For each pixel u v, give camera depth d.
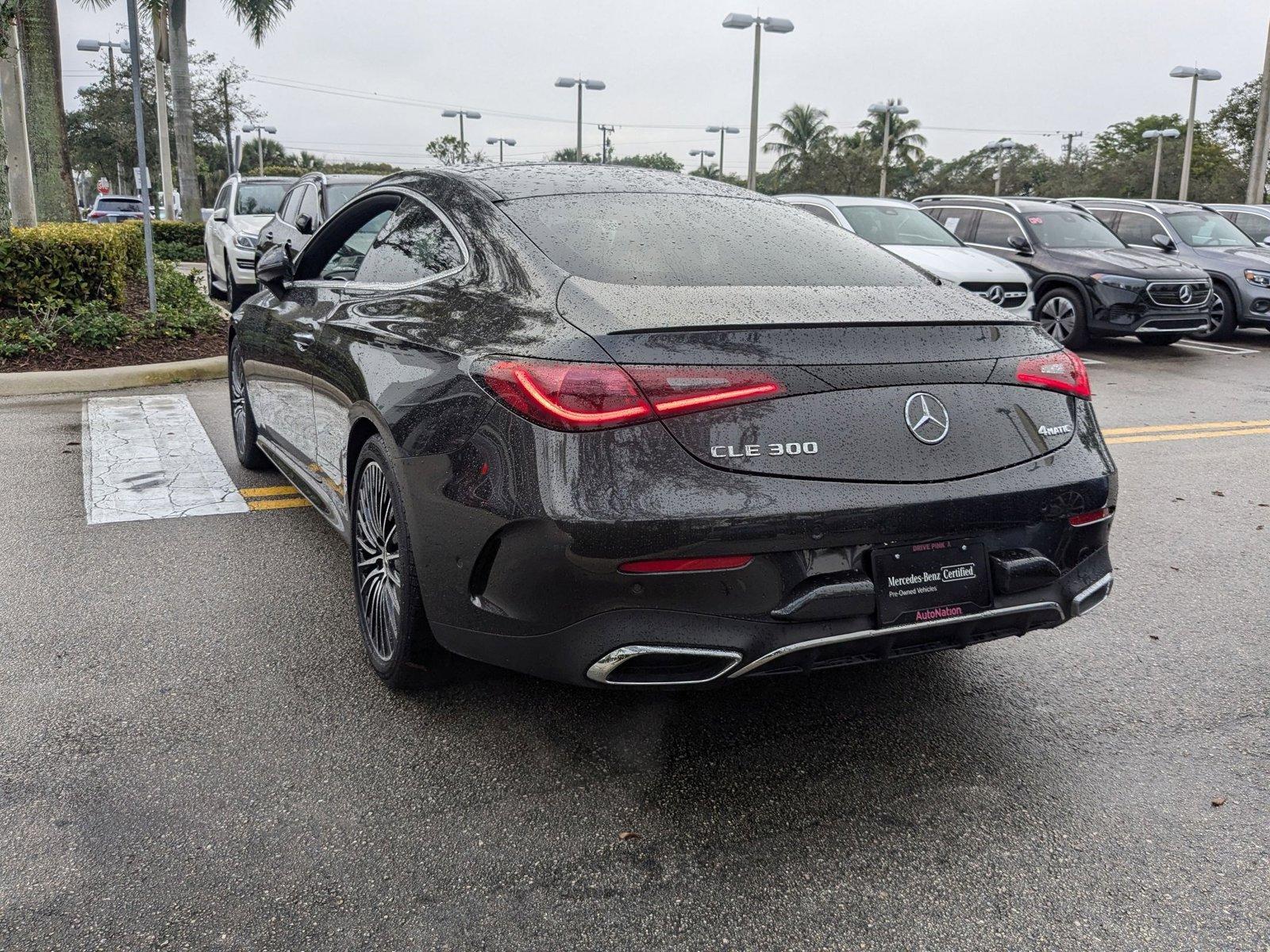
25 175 15.48
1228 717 3.19
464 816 2.61
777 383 2.49
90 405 7.69
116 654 3.49
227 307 13.43
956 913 2.27
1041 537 2.76
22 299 9.66
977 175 65.62
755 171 31.11
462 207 3.36
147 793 2.68
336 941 2.15
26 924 2.18
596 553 2.39
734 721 3.13
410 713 3.13
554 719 3.12
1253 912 2.27
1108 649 3.70
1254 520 5.32
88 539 4.66
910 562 2.58
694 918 2.24
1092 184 55.09
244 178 14.68
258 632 3.69
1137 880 2.38
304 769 2.81
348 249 4.12
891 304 2.88
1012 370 2.79
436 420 2.74
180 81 26.88
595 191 3.48
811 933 2.20
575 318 2.60
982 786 2.78
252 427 5.54
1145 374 10.47
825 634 2.54
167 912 2.23
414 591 2.94
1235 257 13.30
